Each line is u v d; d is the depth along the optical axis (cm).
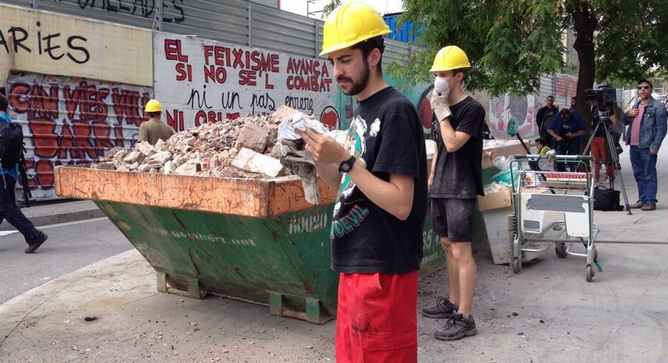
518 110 2975
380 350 226
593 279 538
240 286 465
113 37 1264
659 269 566
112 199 411
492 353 381
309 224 389
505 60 1163
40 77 1138
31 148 1122
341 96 2070
